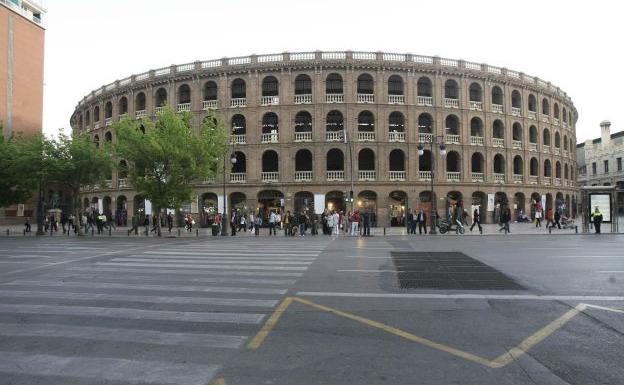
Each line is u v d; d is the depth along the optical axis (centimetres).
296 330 643
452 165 4578
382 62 4238
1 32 5481
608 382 444
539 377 456
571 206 5419
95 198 5316
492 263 1391
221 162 4097
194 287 1002
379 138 4222
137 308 794
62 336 619
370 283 1040
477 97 4691
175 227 4484
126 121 3322
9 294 931
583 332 623
